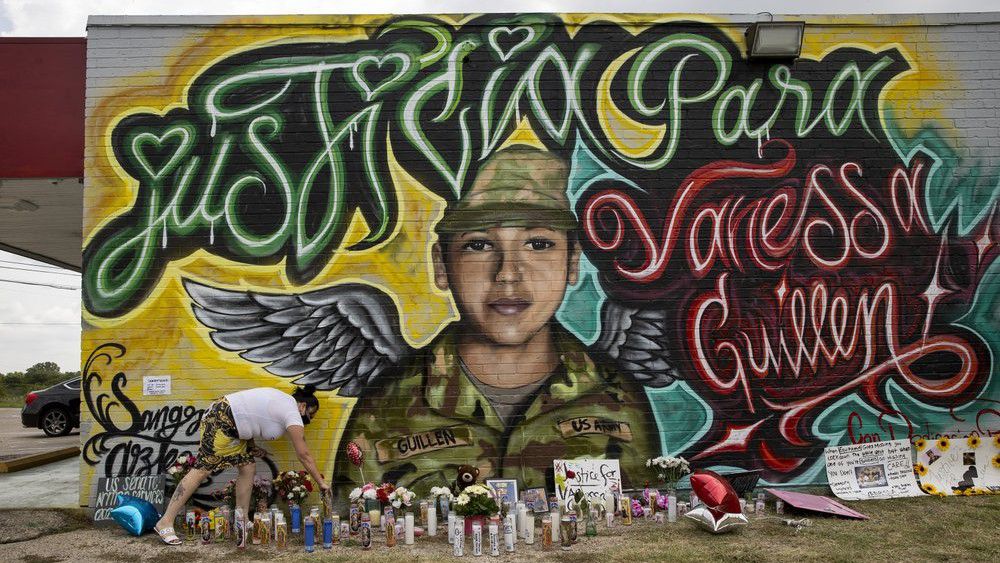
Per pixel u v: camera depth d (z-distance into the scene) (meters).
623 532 6.28
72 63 7.85
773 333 7.38
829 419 7.35
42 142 7.77
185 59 7.36
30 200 9.34
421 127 7.39
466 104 7.43
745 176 7.50
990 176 7.61
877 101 7.64
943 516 6.50
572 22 7.57
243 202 7.25
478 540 5.70
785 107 7.59
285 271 7.21
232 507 6.64
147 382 7.04
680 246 7.41
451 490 6.97
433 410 7.15
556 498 6.93
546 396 7.22
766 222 7.48
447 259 7.27
